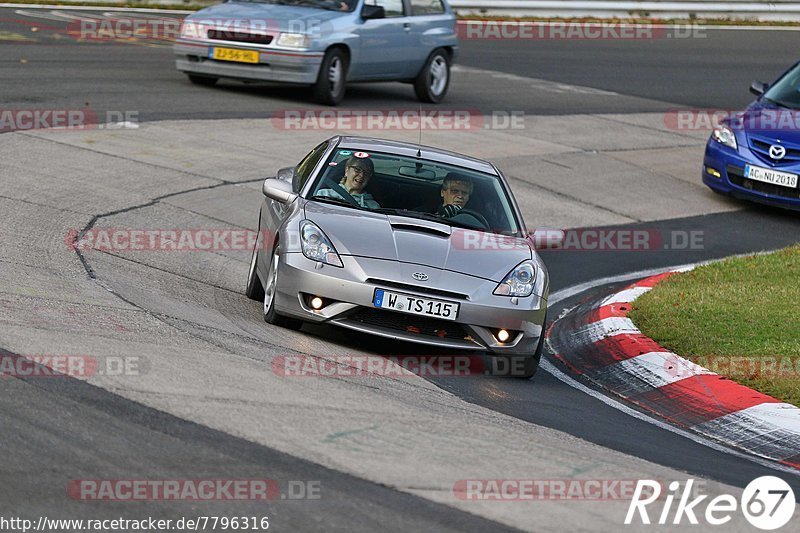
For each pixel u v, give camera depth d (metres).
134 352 23.28
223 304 30.34
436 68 68.75
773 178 52.50
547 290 28.64
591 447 22.17
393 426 21.16
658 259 44.50
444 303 26.69
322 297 26.89
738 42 107.75
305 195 30.06
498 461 20.00
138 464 17.59
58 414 19.12
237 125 55.06
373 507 17.02
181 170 45.78
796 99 56.38
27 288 27.47
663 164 61.06
